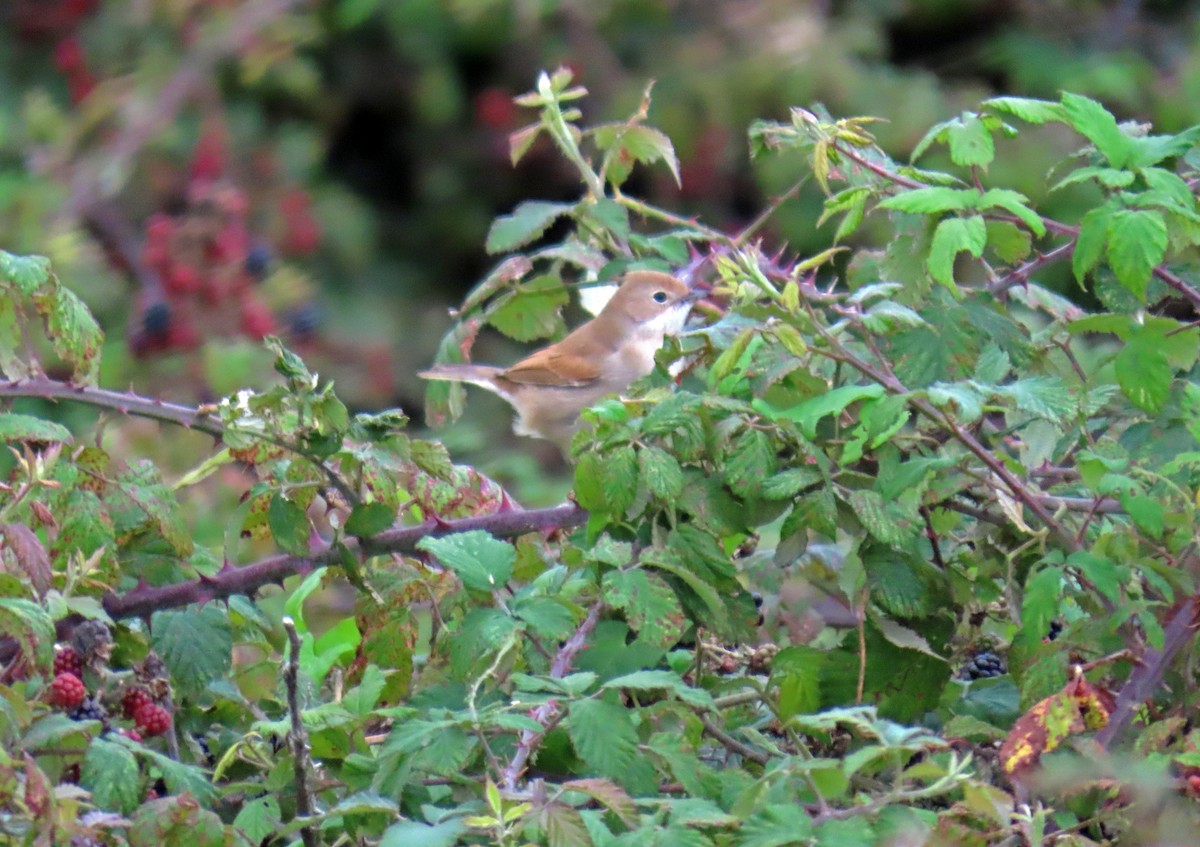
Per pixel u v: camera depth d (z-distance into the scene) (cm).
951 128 483
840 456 517
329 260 1695
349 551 509
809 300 528
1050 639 544
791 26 1673
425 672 543
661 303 963
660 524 507
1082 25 1781
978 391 460
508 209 1822
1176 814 409
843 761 387
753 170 1602
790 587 581
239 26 1600
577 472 486
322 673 552
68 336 515
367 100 1791
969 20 1800
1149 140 487
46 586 442
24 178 1490
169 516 512
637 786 420
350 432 514
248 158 1648
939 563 518
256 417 516
